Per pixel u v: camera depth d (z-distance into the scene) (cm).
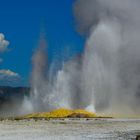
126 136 7175
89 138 6869
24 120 11125
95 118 11931
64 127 8831
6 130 8106
